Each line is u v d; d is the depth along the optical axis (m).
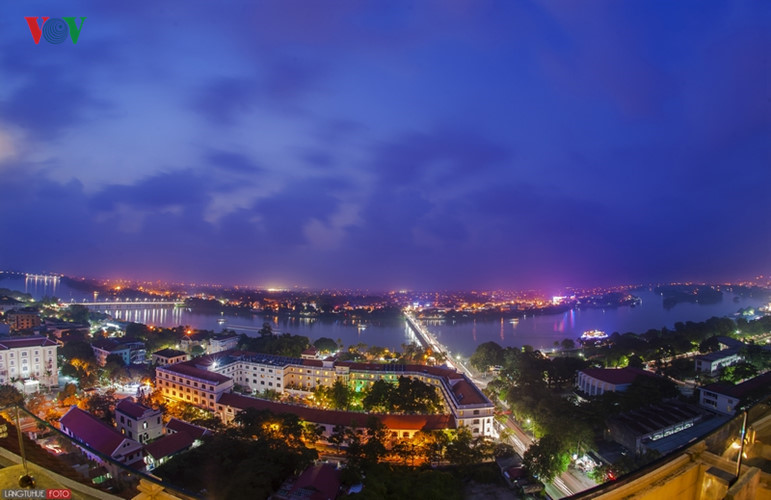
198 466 64.44
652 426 83.00
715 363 125.50
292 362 123.88
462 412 87.62
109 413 89.88
